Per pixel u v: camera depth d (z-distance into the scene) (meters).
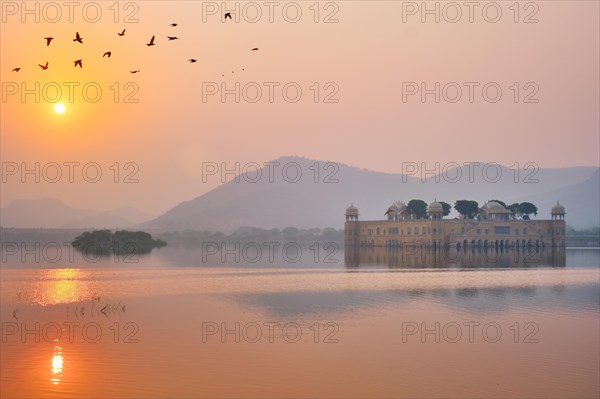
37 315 73.19
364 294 92.94
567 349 56.72
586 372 49.56
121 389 45.00
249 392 44.56
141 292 95.12
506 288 100.62
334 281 113.38
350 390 45.12
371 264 159.00
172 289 99.38
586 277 119.56
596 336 61.78
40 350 55.62
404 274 127.56
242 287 102.75
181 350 55.91
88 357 53.25
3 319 70.44
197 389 45.12
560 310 77.06
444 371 49.78
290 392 44.78
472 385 46.38
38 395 43.75
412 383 46.84
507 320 70.12
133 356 53.72
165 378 47.59
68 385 45.84
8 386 45.53
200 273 132.12
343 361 52.50
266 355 54.34
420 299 87.25
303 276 124.00
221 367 50.50
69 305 81.00
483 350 56.41
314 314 74.38
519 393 44.62
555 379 47.81
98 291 96.00
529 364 51.75
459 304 82.25
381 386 46.09
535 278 117.69
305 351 55.84
